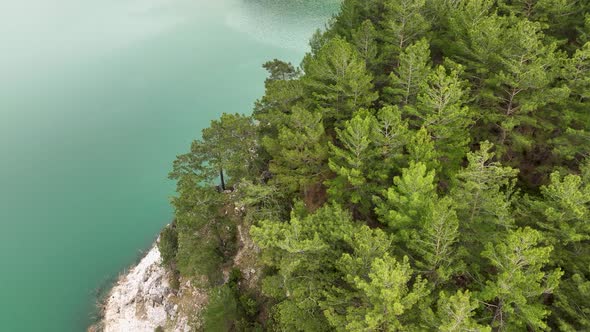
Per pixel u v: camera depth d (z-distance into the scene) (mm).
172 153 81312
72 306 52625
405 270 19312
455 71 27234
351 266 21203
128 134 86375
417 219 22594
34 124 89375
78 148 83188
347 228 23875
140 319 47000
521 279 17328
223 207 46031
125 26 131250
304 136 29281
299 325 24391
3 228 66250
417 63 29984
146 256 55938
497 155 30297
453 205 21766
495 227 22938
